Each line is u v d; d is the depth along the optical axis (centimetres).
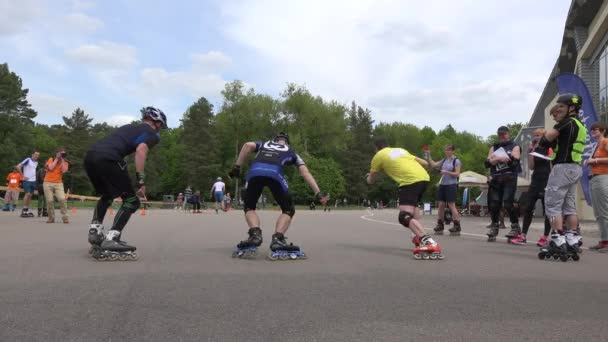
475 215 3158
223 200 2736
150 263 527
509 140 865
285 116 6762
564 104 646
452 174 1011
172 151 8212
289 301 358
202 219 1534
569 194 645
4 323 292
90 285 403
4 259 543
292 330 288
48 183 1191
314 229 1132
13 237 800
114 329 284
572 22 2470
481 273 491
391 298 372
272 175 588
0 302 342
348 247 723
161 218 1574
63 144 7138
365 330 289
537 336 281
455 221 1025
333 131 6950
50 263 517
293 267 517
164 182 8088
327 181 6819
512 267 537
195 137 7200
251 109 6438
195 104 7700
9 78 6147
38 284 404
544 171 795
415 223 614
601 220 730
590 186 747
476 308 343
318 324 300
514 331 290
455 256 632
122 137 573
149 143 580
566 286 426
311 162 6731
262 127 6575
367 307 343
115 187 559
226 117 6506
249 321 305
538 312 334
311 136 6994
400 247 734
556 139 644
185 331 283
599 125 744
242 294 379
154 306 337
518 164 852
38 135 7919
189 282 423
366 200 8606
